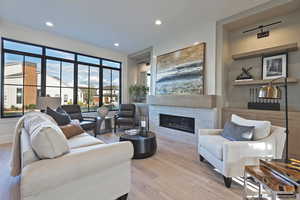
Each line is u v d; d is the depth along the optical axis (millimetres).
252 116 2859
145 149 2668
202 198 1637
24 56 3682
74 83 4566
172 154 2885
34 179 980
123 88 5742
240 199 1622
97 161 1277
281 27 2846
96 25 3486
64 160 1139
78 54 4590
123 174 1526
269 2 2623
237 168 1832
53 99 3014
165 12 2941
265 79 2969
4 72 3420
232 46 3488
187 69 3771
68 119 2801
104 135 4164
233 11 2912
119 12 2941
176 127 4098
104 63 5281
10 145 3195
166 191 1755
